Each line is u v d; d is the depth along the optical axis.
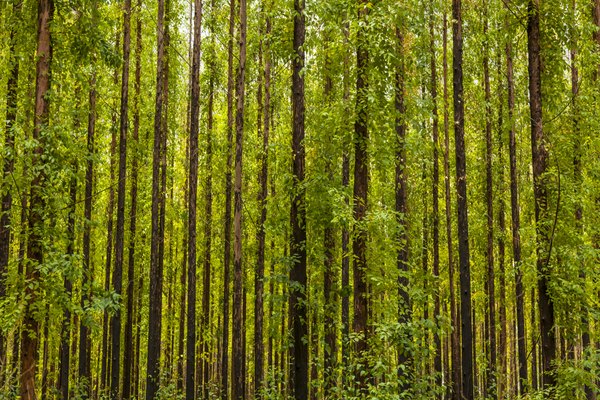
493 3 16.70
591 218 12.07
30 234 10.90
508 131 18.14
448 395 19.55
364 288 10.84
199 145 22.88
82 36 12.18
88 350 26.89
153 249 18.25
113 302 11.47
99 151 19.36
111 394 19.02
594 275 10.85
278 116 21.97
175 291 27.78
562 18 11.13
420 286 12.08
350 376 10.17
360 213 10.97
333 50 11.42
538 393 10.63
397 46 11.27
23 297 10.20
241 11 16.50
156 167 18.41
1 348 14.78
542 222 10.83
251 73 21.23
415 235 15.54
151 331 18.05
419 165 18.75
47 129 10.62
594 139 11.62
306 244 12.73
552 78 11.59
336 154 12.53
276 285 23.83
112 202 22.69
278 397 16.20
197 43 17.92
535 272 10.70
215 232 25.06
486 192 21.72
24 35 12.93
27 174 10.60
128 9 19.03
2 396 10.30
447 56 20.56
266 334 25.91
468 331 14.04
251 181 22.38
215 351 31.41
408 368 10.28
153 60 23.50
